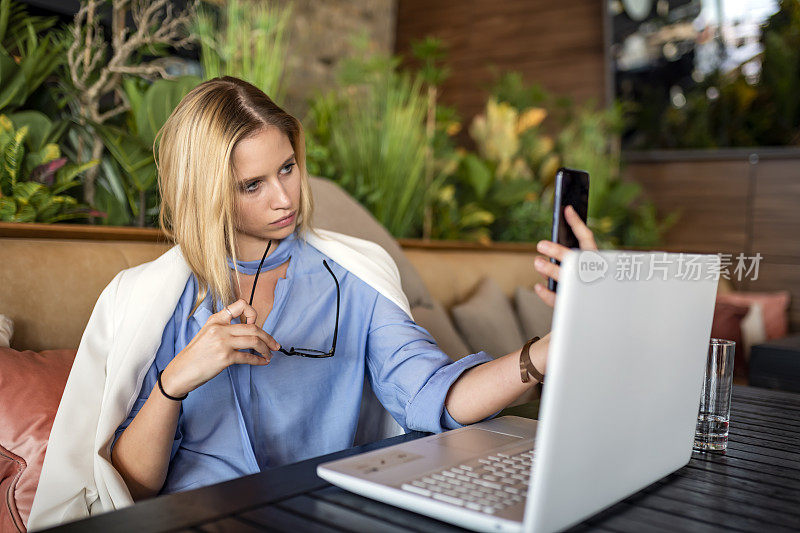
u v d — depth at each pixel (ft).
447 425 3.53
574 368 2.04
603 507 2.40
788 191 13.97
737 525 2.37
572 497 2.17
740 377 11.09
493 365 3.42
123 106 7.02
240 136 3.67
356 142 10.14
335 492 2.60
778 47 14.07
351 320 4.17
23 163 5.82
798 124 14.08
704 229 14.88
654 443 2.66
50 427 3.92
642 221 15.02
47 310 4.77
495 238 12.67
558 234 2.84
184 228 3.83
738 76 14.58
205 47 7.97
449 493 2.37
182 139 3.77
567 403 2.04
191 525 2.26
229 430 3.77
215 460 3.71
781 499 2.66
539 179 13.89
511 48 16.61
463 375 3.55
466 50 17.12
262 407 3.87
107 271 5.14
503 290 9.59
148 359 3.71
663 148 15.42
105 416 3.57
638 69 15.33
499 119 13.15
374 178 9.77
